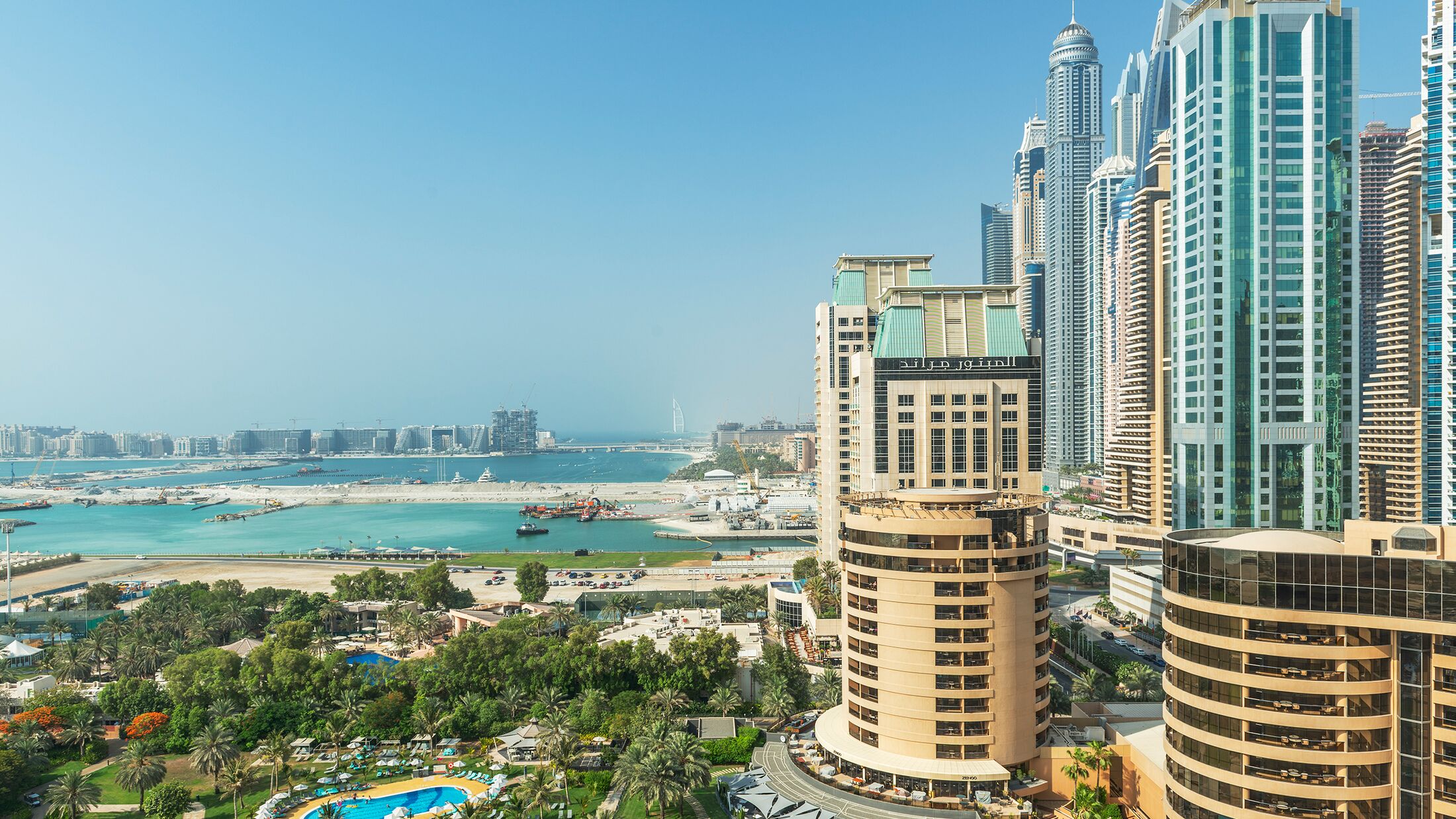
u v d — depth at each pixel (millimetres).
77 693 192500
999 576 128500
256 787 152250
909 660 130750
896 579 131375
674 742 140000
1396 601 94375
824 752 141750
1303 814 98312
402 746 171375
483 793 148375
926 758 129750
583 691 185625
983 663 129000
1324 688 97500
